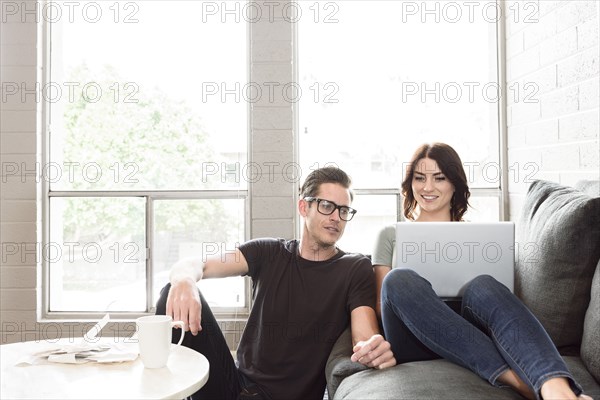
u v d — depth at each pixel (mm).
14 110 2936
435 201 2156
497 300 1431
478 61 3088
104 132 3066
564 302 1595
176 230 3057
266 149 2971
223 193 3045
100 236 3043
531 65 2723
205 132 3070
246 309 3055
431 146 2188
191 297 1622
